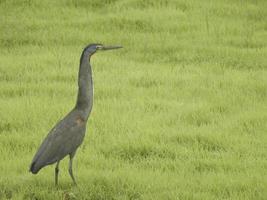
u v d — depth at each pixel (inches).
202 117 640.4
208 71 833.5
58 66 845.2
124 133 592.4
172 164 517.0
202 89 743.1
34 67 839.1
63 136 431.5
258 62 878.4
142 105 677.9
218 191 453.7
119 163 518.0
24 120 619.5
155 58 916.0
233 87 749.9
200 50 932.6
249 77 798.5
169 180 476.1
